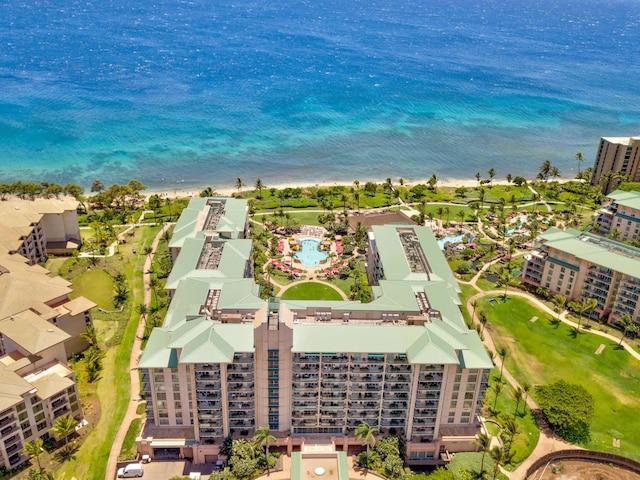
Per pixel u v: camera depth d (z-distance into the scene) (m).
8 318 180.50
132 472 156.75
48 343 171.00
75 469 156.88
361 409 163.75
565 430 175.38
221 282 185.88
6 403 150.38
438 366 156.62
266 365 155.12
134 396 183.12
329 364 156.88
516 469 162.88
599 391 193.25
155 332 166.00
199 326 161.75
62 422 160.38
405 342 158.50
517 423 177.75
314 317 169.75
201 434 162.75
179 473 159.12
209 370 154.38
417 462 165.00
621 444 172.88
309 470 124.56
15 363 165.75
